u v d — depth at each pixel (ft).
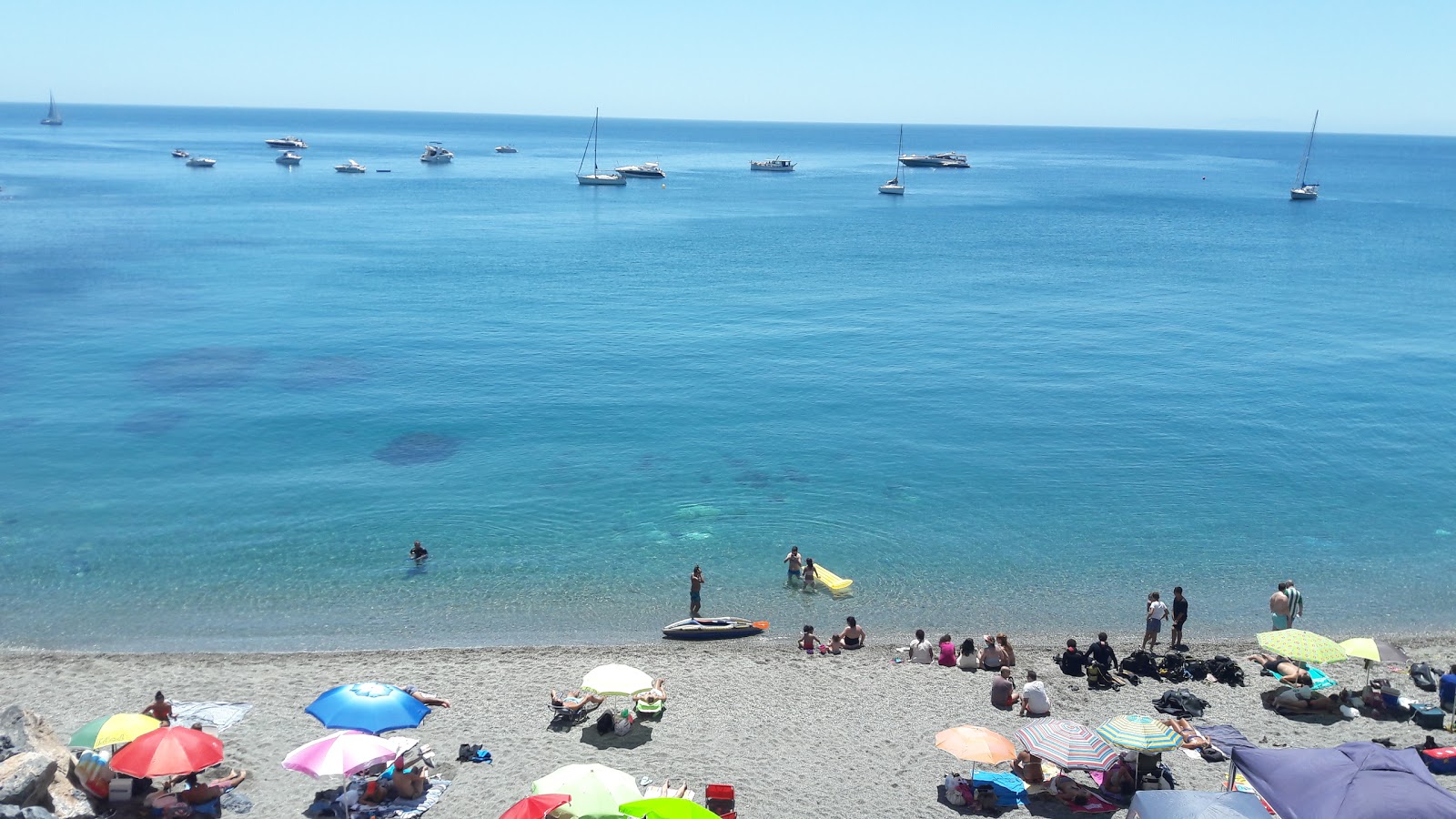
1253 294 298.15
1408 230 474.49
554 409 176.45
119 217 430.61
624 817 56.80
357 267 321.93
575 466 148.56
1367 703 80.33
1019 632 100.68
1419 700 82.58
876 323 251.39
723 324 247.91
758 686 84.38
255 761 69.67
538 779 65.57
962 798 66.08
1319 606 107.96
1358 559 120.67
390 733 74.23
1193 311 271.08
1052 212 562.25
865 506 135.13
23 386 181.98
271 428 162.81
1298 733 76.28
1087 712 80.02
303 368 199.11
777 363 210.59
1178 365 213.25
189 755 59.82
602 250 374.84
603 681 74.18
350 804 62.85
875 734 75.87
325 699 67.92
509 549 119.55
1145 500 139.03
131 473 141.28
